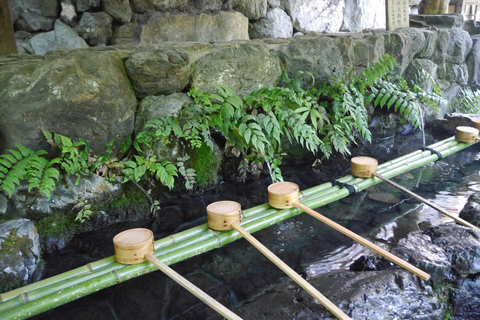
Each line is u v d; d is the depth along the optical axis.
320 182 3.87
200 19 4.68
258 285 2.40
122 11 4.15
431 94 5.02
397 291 2.10
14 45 3.67
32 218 2.85
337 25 6.35
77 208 3.00
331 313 1.97
